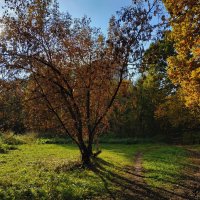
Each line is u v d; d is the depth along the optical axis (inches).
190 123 2332.7
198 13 721.6
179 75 892.6
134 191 718.5
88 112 1000.9
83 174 852.0
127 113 2591.0
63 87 945.5
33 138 1851.6
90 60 972.6
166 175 914.1
